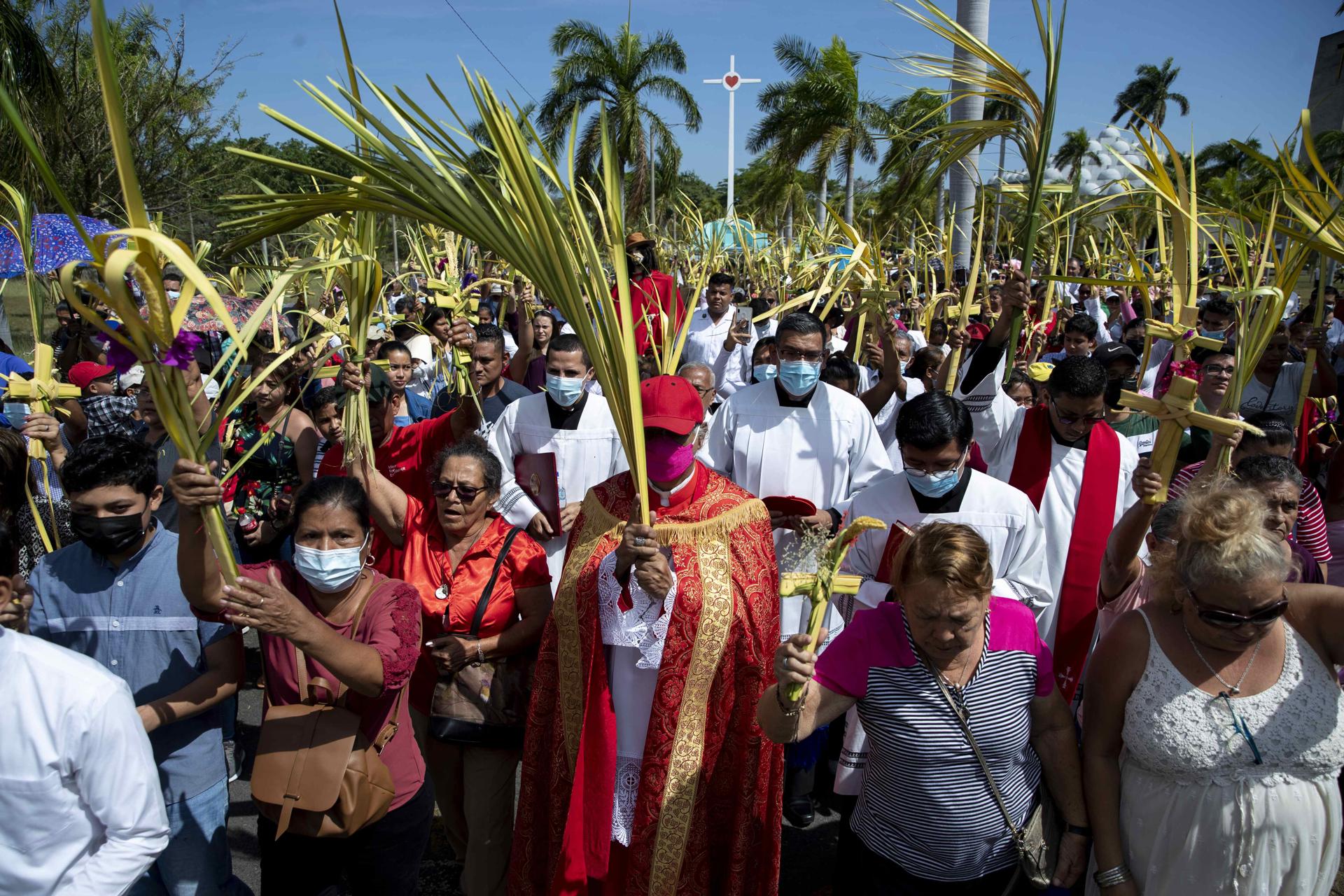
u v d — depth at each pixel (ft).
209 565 7.79
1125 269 29.01
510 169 7.34
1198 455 15.33
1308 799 7.33
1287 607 7.02
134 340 6.22
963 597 6.93
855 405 14.42
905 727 7.76
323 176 7.11
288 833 8.22
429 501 13.56
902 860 8.14
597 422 14.66
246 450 15.05
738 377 26.05
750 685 9.43
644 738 9.77
